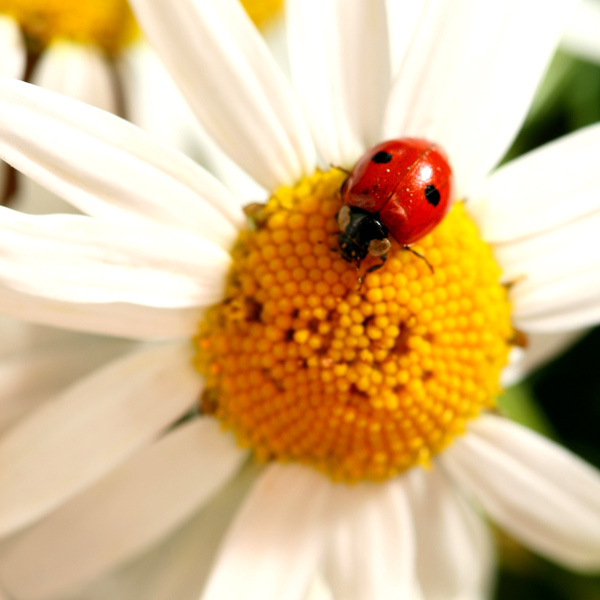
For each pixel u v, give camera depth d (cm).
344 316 10
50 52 11
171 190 10
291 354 10
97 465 11
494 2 10
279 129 10
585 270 11
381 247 10
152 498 11
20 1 11
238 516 11
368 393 10
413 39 10
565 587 12
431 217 10
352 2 10
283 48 12
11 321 11
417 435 11
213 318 10
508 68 10
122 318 10
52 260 10
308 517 11
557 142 11
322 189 10
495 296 10
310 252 10
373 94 10
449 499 11
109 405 11
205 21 10
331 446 11
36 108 10
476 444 11
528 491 11
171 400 11
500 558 12
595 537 11
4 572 11
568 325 11
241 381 10
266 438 11
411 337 10
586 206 11
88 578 11
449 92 10
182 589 11
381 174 10
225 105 10
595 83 12
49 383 11
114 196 10
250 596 11
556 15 10
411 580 11
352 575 11
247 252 10
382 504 11
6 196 11
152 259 10
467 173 10
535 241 11
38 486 10
